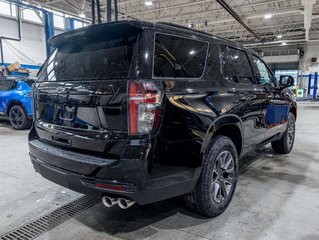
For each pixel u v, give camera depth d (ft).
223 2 31.12
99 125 5.62
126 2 35.73
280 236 6.42
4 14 43.47
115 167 5.23
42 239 6.39
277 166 11.85
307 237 6.38
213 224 7.00
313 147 15.35
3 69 33.47
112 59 5.86
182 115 5.93
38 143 7.18
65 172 6.01
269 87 10.87
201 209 7.09
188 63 6.69
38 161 6.86
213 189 7.22
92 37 6.54
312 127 22.39
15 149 14.53
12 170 11.18
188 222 7.11
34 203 8.21
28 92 20.03
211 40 7.70
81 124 5.98
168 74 6.00
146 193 5.41
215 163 7.23
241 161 12.60
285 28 57.26
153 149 5.33
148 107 5.25
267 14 38.78
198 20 47.06
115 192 5.31
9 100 20.48
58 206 8.01
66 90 6.30
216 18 45.98
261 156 13.50
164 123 5.52
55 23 49.47
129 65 5.47
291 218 7.27
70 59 6.87
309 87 59.36
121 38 5.96
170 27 6.39
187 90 6.24
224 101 7.36
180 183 6.09
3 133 19.21
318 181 10.03
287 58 69.82
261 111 9.75
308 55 67.82
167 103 5.61
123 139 5.25
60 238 6.41
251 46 68.13
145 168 5.26
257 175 10.67
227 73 8.15
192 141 6.18
